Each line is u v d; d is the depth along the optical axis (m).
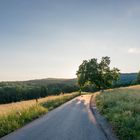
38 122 21.44
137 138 12.20
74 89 146.38
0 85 165.75
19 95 123.62
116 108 24.17
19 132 16.91
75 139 13.70
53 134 15.42
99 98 49.44
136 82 149.50
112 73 95.81
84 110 30.59
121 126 15.45
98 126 17.88
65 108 34.62
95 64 95.38
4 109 27.20
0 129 17.44
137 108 22.16
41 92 132.62
